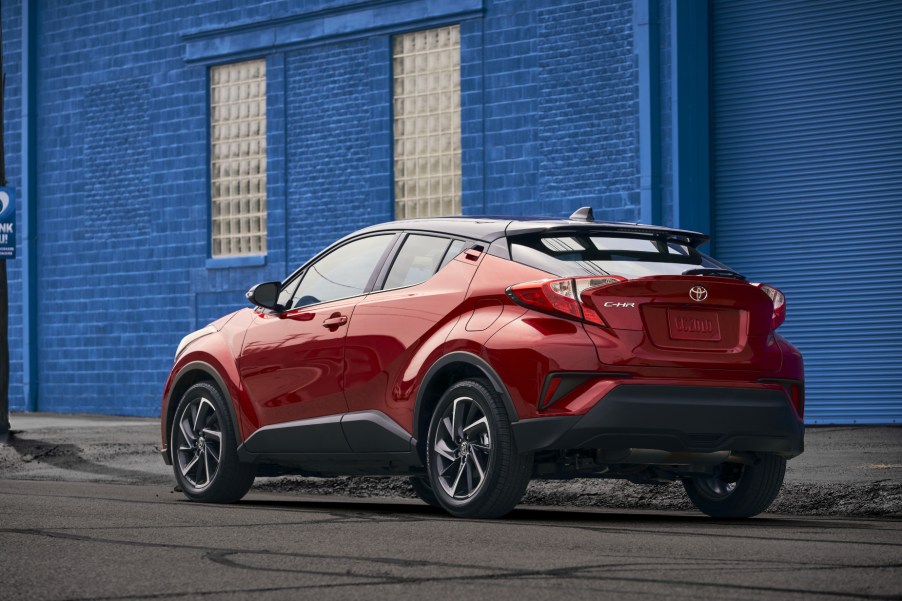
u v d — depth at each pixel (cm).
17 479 1298
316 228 2041
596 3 1764
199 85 2161
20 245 2356
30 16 2347
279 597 512
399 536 705
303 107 2058
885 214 1641
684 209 1698
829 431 1518
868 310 1650
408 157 1953
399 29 1950
